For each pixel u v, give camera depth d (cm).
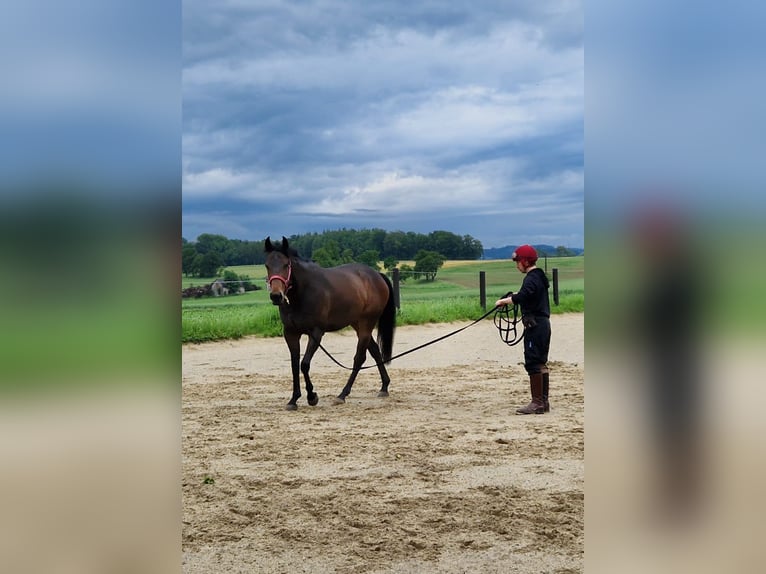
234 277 4450
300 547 435
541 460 646
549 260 5931
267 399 1034
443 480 586
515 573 386
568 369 1255
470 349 1575
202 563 409
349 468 633
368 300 1029
